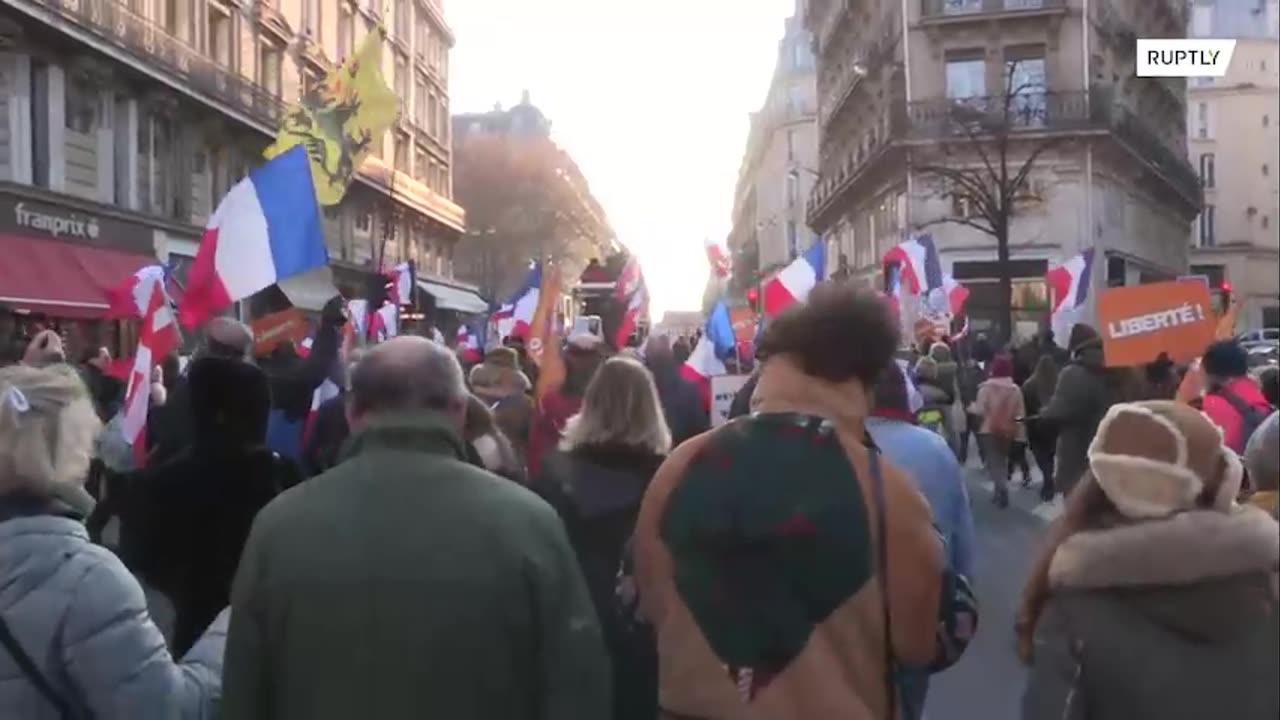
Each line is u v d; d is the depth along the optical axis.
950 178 34.25
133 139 28.64
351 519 2.73
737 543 2.72
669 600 2.81
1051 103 38.25
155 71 28.62
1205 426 2.83
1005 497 14.95
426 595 2.66
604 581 4.51
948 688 7.32
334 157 10.62
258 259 6.42
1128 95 44.25
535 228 82.69
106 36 26.31
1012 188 30.84
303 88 38.41
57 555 2.81
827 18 61.28
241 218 6.41
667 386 9.36
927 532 2.74
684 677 2.73
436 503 2.75
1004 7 39.03
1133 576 2.73
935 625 2.76
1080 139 38.19
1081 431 9.65
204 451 4.50
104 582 2.82
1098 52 40.12
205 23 32.34
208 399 4.49
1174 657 2.71
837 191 53.28
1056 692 2.82
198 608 4.45
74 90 26.33
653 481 2.94
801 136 94.44
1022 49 39.09
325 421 6.97
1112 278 38.16
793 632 2.67
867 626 2.68
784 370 2.95
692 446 2.92
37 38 24.45
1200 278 9.08
